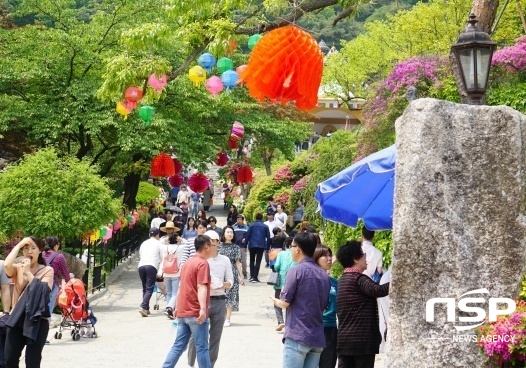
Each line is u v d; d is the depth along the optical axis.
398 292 7.53
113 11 28.00
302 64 7.88
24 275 9.99
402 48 38.91
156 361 13.13
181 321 10.72
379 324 10.09
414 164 7.54
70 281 15.32
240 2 13.84
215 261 12.13
